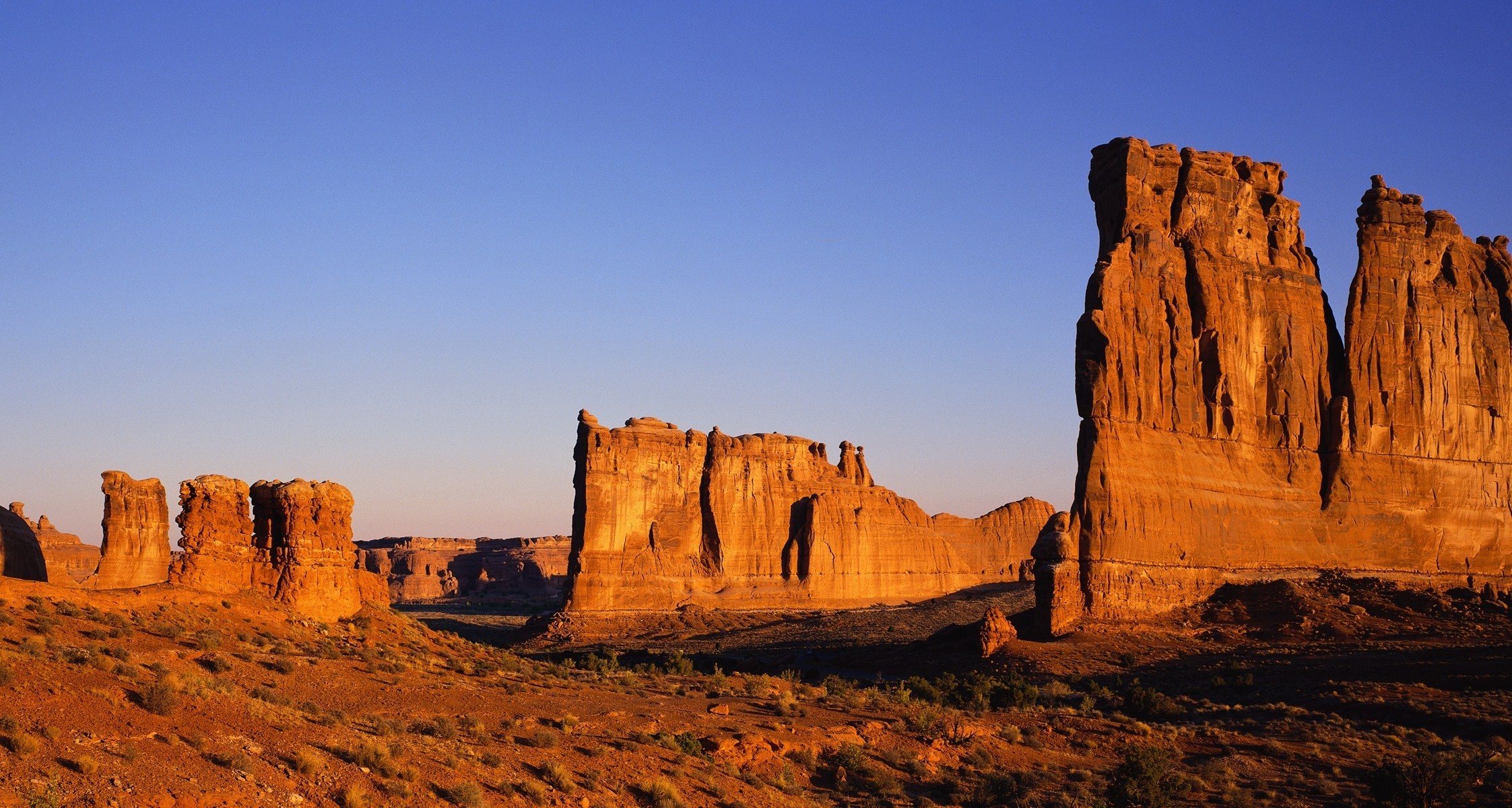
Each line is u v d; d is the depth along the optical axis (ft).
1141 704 186.19
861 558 494.59
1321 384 309.42
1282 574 289.53
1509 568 312.50
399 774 86.48
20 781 67.87
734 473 488.44
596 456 463.01
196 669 107.55
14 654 90.27
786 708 148.77
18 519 131.75
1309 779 140.87
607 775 101.71
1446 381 316.60
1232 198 306.14
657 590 458.09
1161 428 283.79
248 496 148.66
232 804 73.61
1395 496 305.73
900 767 130.93
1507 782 136.98
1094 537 266.57
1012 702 191.83
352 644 140.05
